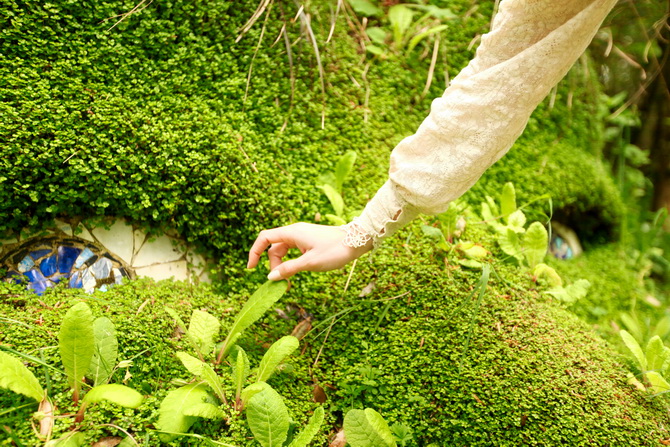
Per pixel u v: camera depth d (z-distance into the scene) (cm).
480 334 154
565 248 248
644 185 324
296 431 128
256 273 169
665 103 319
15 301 137
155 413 117
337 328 159
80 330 109
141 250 165
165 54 176
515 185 229
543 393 141
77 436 108
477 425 135
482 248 179
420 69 235
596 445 134
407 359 148
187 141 163
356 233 136
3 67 149
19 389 106
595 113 274
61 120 148
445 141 119
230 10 196
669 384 150
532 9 108
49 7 156
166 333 140
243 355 129
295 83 201
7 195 141
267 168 176
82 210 157
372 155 203
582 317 201
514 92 111
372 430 120
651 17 270
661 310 230
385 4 251
